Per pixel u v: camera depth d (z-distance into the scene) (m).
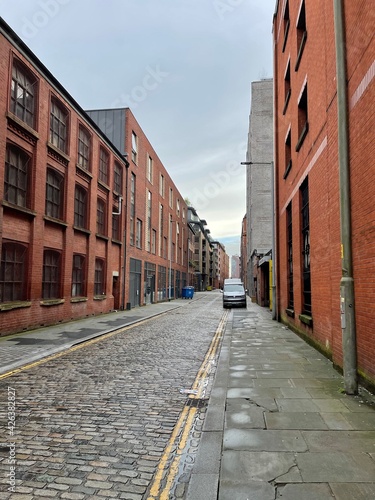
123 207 24.44
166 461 3.70
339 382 6.27
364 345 5.85
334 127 7.30
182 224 52.06
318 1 8.74
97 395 5.85
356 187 6.05
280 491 3.04
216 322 17.84
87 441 4.15
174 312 24.16
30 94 13.68
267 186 38.81
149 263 32.31
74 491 3.15
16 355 8.90
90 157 19.05
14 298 12.69
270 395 5.60
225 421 4.57
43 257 14.67
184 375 7.18
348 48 6.30
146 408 5.25
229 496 2.99
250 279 49.28
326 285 8.38
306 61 10.45
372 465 3.44
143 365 8.06
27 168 13.48
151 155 32.88
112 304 22.42
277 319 17.47
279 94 17.00
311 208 9.94
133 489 3.20
